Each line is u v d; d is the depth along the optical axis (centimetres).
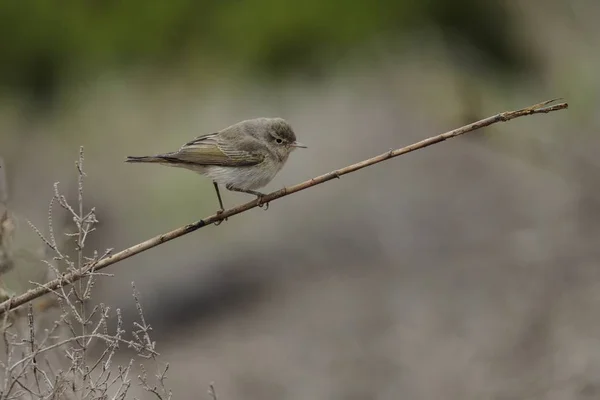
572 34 1980
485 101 1886
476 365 1230
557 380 1127
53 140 2033
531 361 1207
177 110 2081
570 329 1234
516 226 1605
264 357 1366
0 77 2103
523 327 1288
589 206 1517
